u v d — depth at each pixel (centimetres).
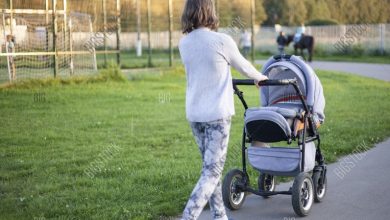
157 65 2830
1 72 2028
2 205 676
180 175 815
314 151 692
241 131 1189
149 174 818
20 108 1462
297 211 647
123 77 2120
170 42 2656
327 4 4553
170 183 775
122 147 1020
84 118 1330
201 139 561
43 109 1459
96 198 709
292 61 687
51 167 874
